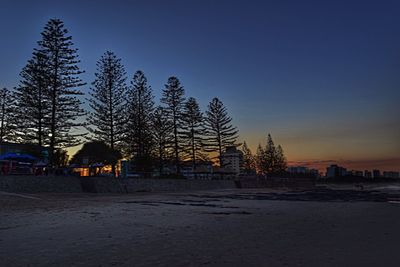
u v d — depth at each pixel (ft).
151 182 133.69
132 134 169.17
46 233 32.53
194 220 44.60
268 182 237.66
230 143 239.50
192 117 221.05
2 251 24.44
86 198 86.07
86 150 160.76
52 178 98.78
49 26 144.15
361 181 638.53
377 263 21.17
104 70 158.10
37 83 140.36
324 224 41.29
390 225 40.40
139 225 38.78
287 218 47.85
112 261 21.57
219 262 21.34
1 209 55.47
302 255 23.34
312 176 414.62
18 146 151.43
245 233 33.50
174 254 23.58
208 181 171.94
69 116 143.64
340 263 21.13
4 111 175.52
